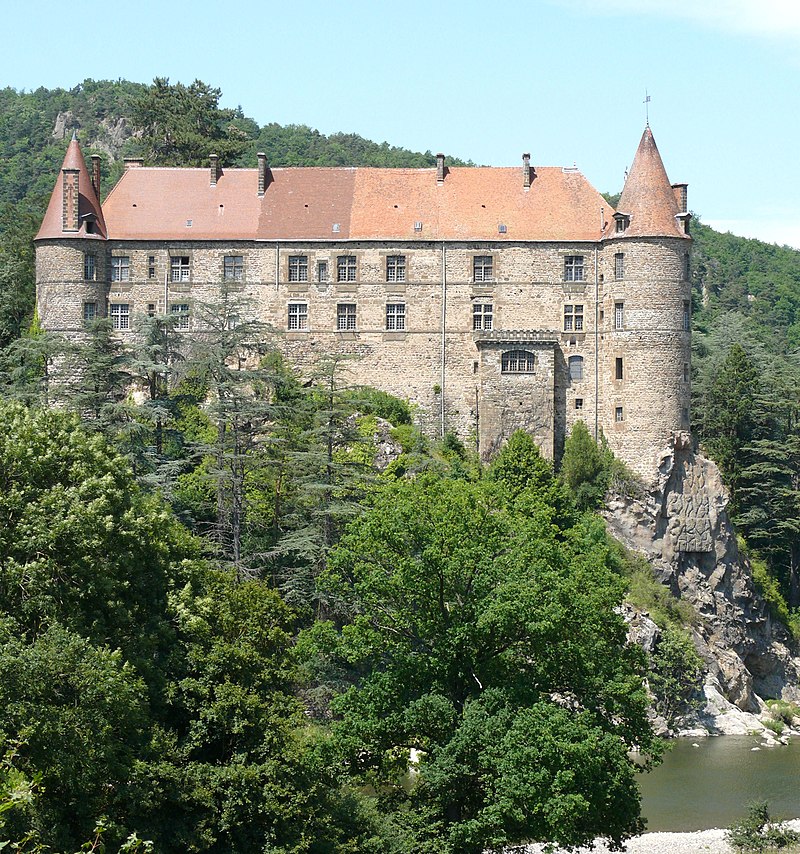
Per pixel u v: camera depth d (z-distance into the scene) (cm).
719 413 11881
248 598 5812
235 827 4888
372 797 5878
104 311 10600
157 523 5509
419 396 10531
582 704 5381
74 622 4778
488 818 4806
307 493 8156
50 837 4212
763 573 11181
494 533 5641
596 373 10475
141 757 4750
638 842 6731
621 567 9875
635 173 10494
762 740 9131
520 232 10556
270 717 5122
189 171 10975
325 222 10675
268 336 10506
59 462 5347
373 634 5425
